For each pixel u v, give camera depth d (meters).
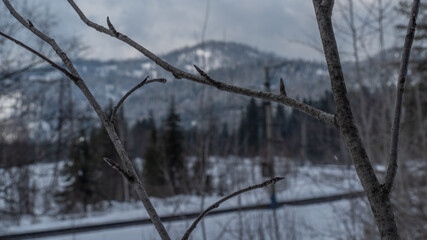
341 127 0.68
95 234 9.88
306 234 8.20
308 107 0.72
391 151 0.75
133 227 10.19
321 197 10.02
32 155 12.98
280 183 10.08
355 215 7.15
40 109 10.54
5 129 12.65
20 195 10.93
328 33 0.71
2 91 8.76
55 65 0.81
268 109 11.99
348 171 7.06
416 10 0.86
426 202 5.98
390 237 0.64
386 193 0.67
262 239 7.82
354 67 6.75
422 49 5.88
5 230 10.49
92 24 0.90
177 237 7.82
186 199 8.84
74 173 19.08
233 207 8.80
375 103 6.66
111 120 0.81
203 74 0.79
